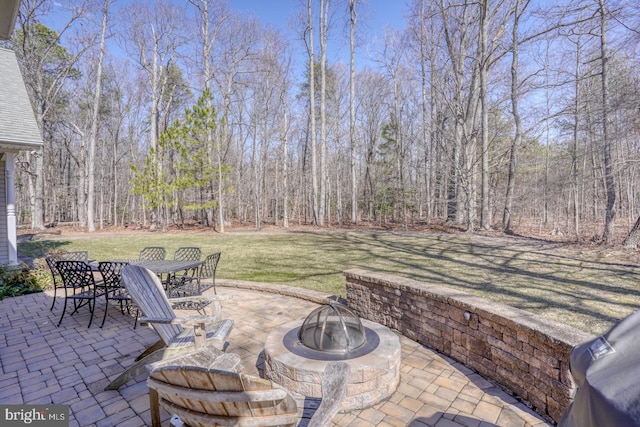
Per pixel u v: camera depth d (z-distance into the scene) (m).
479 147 16.08
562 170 15.58
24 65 15.97
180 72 21.91
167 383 1.32
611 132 9.37
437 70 15.37
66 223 21.48
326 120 22.73
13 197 7.23
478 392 2.62
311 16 18.55
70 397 2.61
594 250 8.95
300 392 2.42
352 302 4.45
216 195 18.20
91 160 16.91
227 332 2.97
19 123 7.54
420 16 14.85
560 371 2.17
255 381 1.16
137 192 16.98
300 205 24.94
